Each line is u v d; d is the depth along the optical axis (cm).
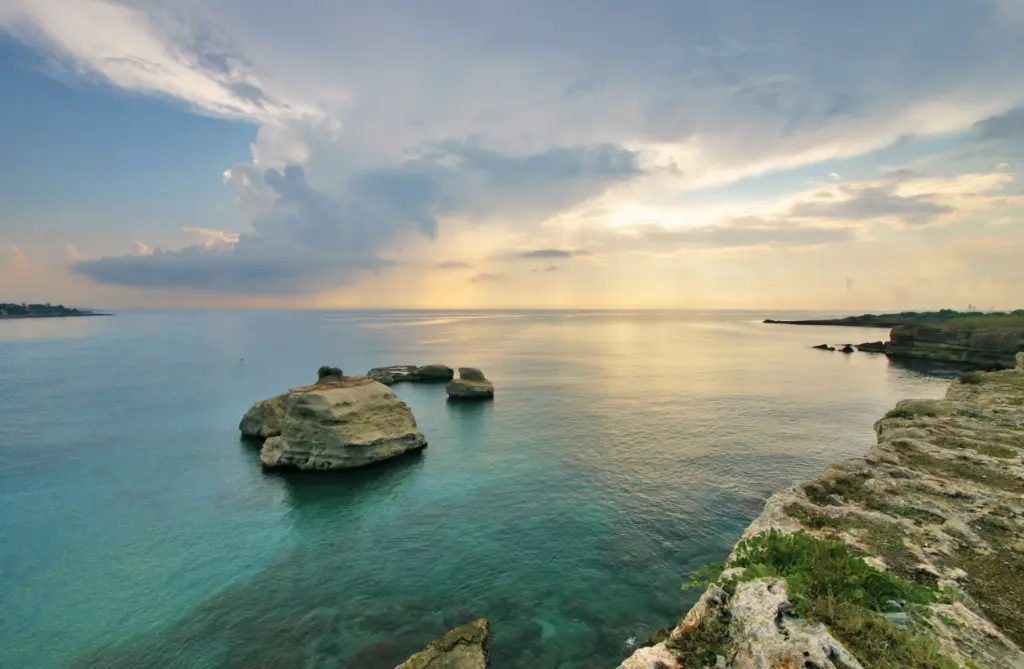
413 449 4531
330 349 14850
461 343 17012
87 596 2341
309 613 2172
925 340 12019
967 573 1120
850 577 939
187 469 4131
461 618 2108
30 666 1916
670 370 9744
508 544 2719
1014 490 1638
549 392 7400
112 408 6450
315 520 3114
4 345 16662
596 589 2284
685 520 2936
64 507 3362
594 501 3241
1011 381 3825
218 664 1881
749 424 5209
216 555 2698
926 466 1906
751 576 1000
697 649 895
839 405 6194
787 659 753
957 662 773
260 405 5206
